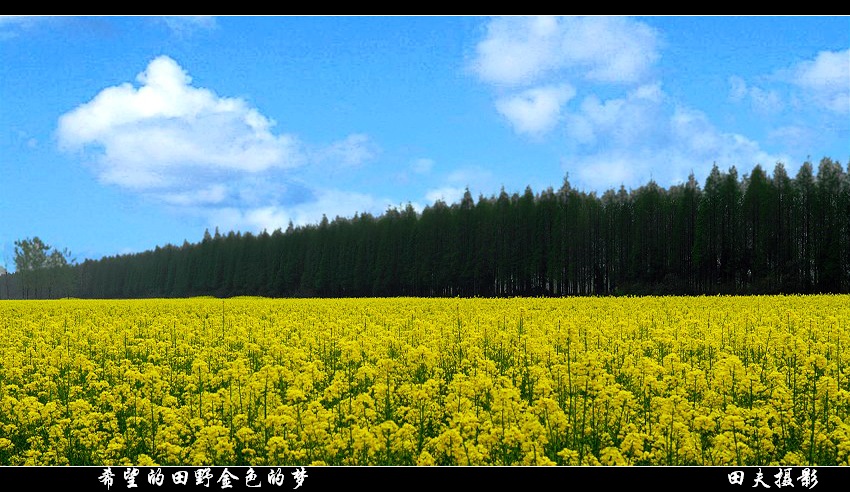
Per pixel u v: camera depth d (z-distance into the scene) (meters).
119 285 170.25
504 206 91.88
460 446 8.51
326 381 14.41
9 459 10.21
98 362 18.11
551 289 85.88
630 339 19.00
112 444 9.76
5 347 19.67
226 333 23.02
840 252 66.69
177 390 14.25
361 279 104.31
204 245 140.25
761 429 9.55
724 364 12.00
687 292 75.38
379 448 8.74
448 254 94.81
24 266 164.88
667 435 9.46
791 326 21.64
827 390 10.80
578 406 10.88
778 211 71.81
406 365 14.98
